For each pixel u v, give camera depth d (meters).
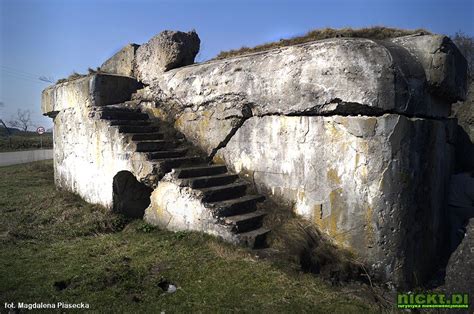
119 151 6.49
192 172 5.92
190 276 4.38
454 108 8.44
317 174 5.13
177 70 7.23
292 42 6.23
